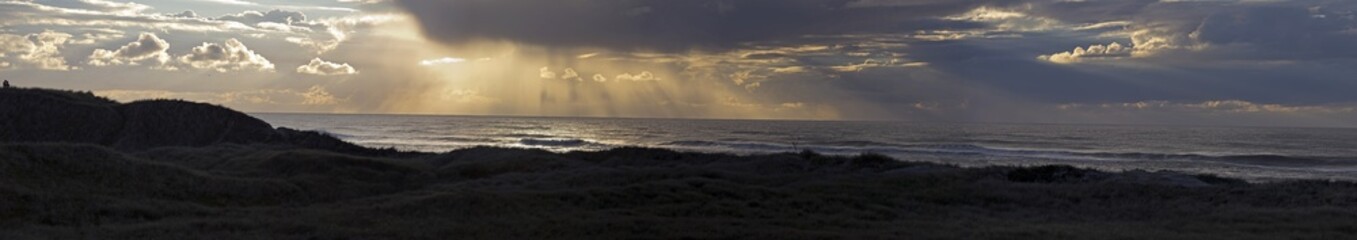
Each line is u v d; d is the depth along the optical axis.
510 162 33.66
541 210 20.39
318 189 25.59
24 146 24.17
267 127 50.50
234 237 16.38
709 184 25.33
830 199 23.03
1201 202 22.45
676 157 37.78
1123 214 20.62
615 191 23.53
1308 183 27.02
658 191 23.61
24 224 17.78
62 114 46.22
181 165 30.77
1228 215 19.72
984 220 19.56
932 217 20.17
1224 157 74.19
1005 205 22.64
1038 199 23.48
